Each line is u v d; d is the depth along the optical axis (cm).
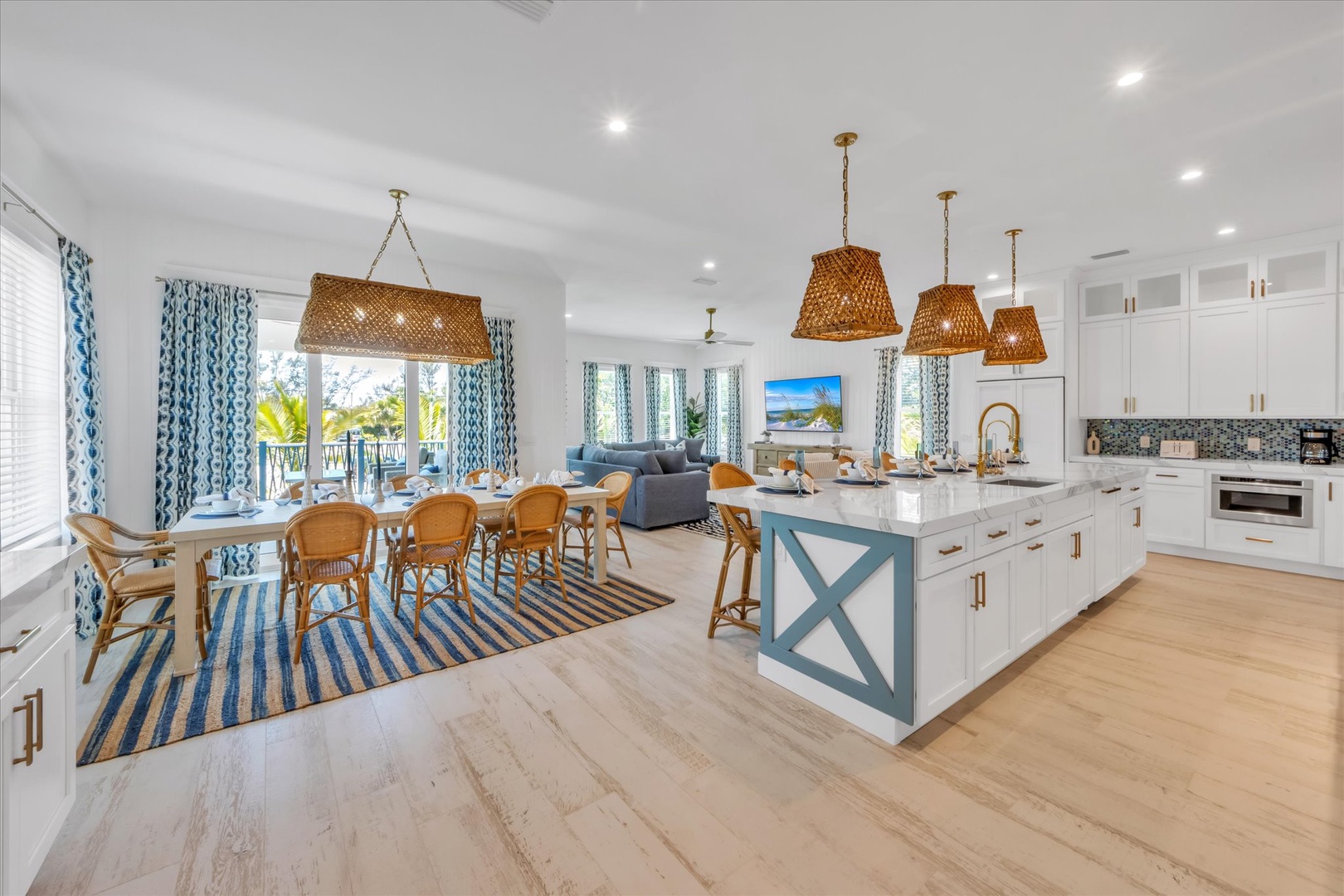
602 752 204
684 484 634
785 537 250
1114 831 164
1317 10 188
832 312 260
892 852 156
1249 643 299
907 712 201
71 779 158
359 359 489
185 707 235
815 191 338
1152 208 367
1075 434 528
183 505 389
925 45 207
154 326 382
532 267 517
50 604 148
